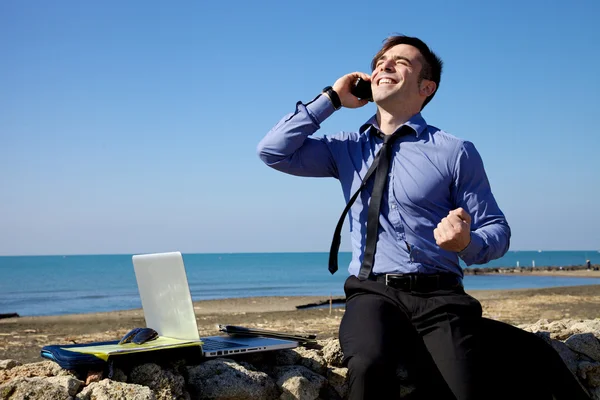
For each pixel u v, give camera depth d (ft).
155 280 11.69
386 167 11.20
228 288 175.22
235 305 86.99
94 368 10.02
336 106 12.16
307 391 11.16
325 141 12.37
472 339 9.98
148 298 12.03
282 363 12.05
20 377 9.34
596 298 88.38
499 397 10.45
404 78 11.59
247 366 11.15
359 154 11.87
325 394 11.77
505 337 10.63
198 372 10.59
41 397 9.02
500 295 99.35
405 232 10.85
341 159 12.07
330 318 59.88
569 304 74.54
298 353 12.35
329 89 12.18
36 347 40.93
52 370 10.57
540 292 106.83
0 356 36.83
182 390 10.17
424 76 11.80
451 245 9.78
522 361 10.62
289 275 294.66
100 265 520.83
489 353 10.52
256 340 12.25
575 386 10.50
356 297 10.73
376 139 11.91
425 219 10.90
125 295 152.97
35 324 59.62
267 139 12.19
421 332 10.30
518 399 10.51
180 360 10.78
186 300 10.85
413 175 11.02
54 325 58.44
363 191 11.41
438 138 11.36
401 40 11.96
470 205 11.14
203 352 10.80
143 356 10.45
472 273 283.59
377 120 12.22
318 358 12.15
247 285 195.52
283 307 83.30
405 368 11.53
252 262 631.56
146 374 10.07
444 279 10.71
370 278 10.94
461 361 9.65
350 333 9.61
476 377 9.62
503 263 528.22
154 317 11.95
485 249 10.28
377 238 10.98
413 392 11.45
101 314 76.13
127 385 9.52
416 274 10.63
